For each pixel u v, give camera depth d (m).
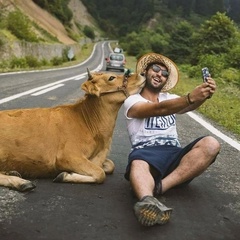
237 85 19.31
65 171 4.22
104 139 4.35
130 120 4.11
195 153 3.88
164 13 136.00
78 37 81.19
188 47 41.59
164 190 3.96
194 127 8.27
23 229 3.18
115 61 32.56
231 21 33.53
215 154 3.88
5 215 3.42
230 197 4.27
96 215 3.53
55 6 72.31
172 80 4.29
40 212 3.52
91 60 49.88
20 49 31.59
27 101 9.91
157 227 3.35
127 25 138.00
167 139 4.11
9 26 33.75
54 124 4.16
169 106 3.79
